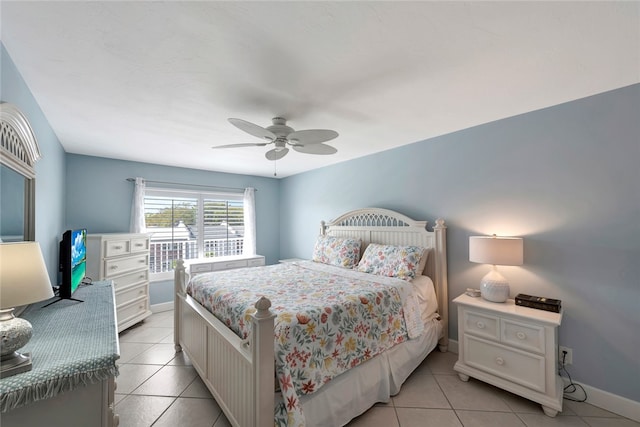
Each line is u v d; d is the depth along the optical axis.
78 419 1.01
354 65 1.55
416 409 1.90
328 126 2.54
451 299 2.79
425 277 2.77
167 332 3.28
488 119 2.43
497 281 2.22
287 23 1.21
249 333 1.55
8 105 1.28
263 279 2.57
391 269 2.74
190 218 4.43
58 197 2.90
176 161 3.93
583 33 1.29
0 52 1.30
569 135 2.08
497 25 1.24
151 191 4.06
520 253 2.12
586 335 1.99
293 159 3.88
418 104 2.09
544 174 2.20
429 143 2.98
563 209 2.10
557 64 1.57
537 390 1.88
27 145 1.64
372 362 1.94
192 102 2.01
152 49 1.39
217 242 4.70
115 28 1.23
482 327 2.14
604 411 1.88
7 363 0.91
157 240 4.09
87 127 2.53
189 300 2.51
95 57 1.46
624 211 1.85
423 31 1.27
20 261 1.00
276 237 5.40
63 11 1.12
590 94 1.96
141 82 1.73
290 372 1.45
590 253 1.98
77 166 3.48
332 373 1.64
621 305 1.86
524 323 1.94
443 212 2.86
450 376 2.31
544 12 1.16
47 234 2.39
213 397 2.03
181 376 2.32
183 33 1.27
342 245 3.41
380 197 3.49
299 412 1.38
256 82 1.73
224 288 2.22
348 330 1.80
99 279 2.98
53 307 1.62
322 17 1.17
